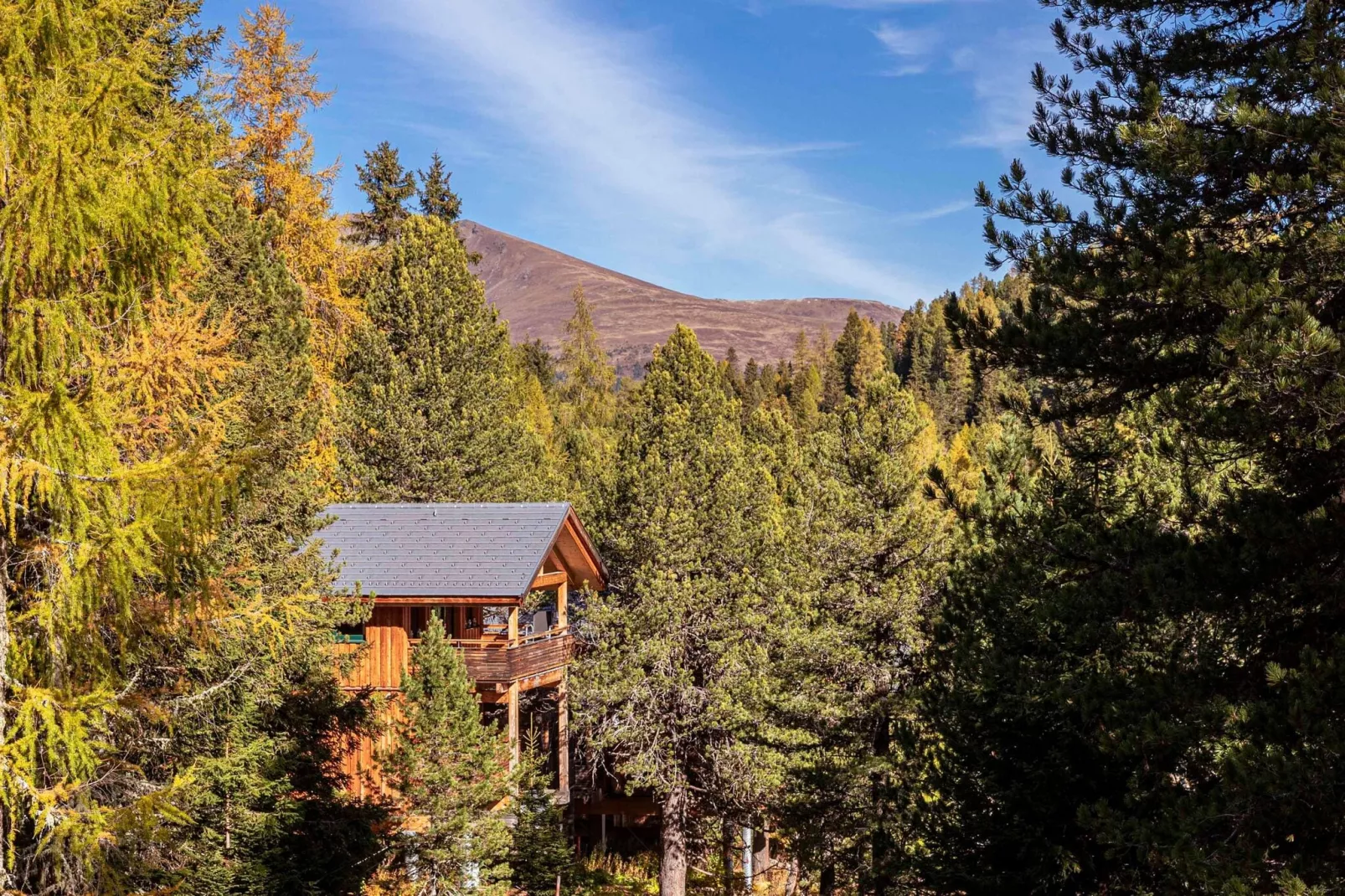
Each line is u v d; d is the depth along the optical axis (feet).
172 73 52.44
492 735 64.28
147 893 25.86
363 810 56.49
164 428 32.53
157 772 39.42
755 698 73.82
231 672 40.73
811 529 75.77
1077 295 28.32
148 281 24.00
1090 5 30.27
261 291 68.74
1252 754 22.72
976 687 44.83
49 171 20.25
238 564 42.37
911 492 72.38
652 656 76.79
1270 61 25.35
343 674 61.72
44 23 21.65
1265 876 22.44
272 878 45.80
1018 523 34.32
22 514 23.98
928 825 50.11
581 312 299.38
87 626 24.02
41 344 22.65
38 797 22.72
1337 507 25.46
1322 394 22.40
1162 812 25.54
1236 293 23.86
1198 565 26.71
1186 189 26.91
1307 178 23.99
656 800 81.30
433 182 167.02
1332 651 24.61
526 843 68.85
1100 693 28.58
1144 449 37.01
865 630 70.90
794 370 523.29
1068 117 31.07
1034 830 42.32
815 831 70.08
